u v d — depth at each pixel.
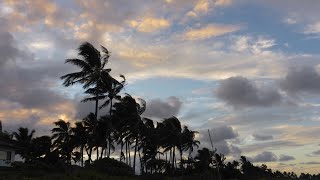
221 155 91.62
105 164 46.22
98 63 49.59
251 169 108.88
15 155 55.06
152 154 70.75
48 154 62.00
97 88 49.50
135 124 59.53
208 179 62.53
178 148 78.50
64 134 80.94
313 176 123.62
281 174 125.75
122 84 52.56
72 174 34.97
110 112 53.56
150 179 49.09
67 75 48.66
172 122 78.19
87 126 75.50
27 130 78.50
